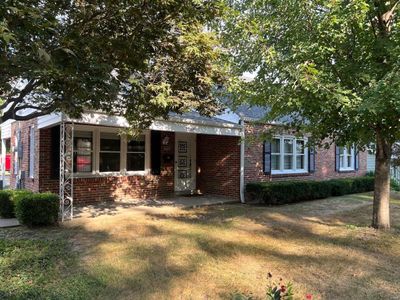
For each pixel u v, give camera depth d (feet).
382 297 14.82
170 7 15.57
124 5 14.67
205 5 16.81
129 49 15.56
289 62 20.07
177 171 45.52
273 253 20.74
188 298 14.40
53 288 14.96
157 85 20.02
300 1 19.74
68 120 27.91
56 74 12.45
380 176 26.25
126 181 40.22
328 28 19.26
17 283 15.46
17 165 45.73
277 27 21.61
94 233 24.63
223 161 44.50
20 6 9.78
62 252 20.06
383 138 23.70
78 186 36.35
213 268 17.94
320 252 20.95
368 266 18.56
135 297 14.39
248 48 22.18
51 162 35.12
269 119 26.66
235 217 31.58
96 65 13.16
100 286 15.35
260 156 44.91
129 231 25.32
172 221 29.12
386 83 18.06
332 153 57.41
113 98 15.20
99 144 38.06
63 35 12.92
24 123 41.73
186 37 19.07
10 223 27.63
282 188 40.42
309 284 16.07
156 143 43.04
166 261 18.81
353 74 21.02
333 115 22.45
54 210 26.71
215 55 22.07
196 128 37.27
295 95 20.21
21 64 11.34
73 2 14.39
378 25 22.66
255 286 15.67
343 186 50.31
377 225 26.32
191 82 23.22
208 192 46.21
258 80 22.61
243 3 22.07
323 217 32.17
